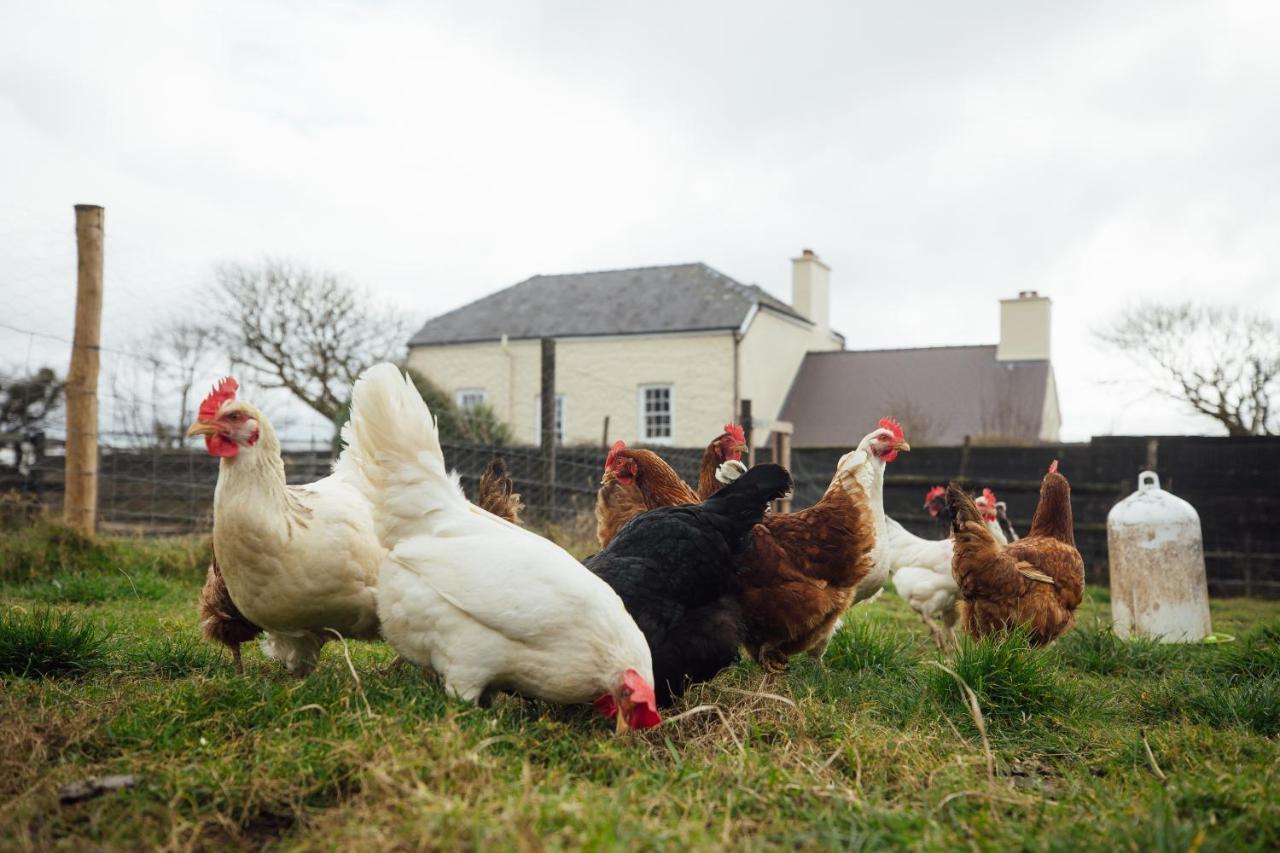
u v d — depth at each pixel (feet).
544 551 12.53
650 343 89.40
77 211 29.09
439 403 60.90
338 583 13.60
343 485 14.92
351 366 93.91
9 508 31.91
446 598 12.19
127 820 8.97
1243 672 18.40
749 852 8.32
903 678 17.17
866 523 17.03
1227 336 75.92
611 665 12.05
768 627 16.44
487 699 13.15
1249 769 11.57
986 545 20.30
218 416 12.75
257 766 9.76
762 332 90.99
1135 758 12.69
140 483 39.99
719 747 11.78
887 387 92.07
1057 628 20.52
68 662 14.49
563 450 49.01
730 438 22.25
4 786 9.68
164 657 15.30
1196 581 25.32
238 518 12.88
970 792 10.31
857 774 10.91
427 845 7.81
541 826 8.23
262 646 16.93
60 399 41.29
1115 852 8.67
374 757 9.75
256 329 90.89
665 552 14.69
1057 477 22.66
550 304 98.63
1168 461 46.26
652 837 8.18
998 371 90.17
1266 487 44.37
